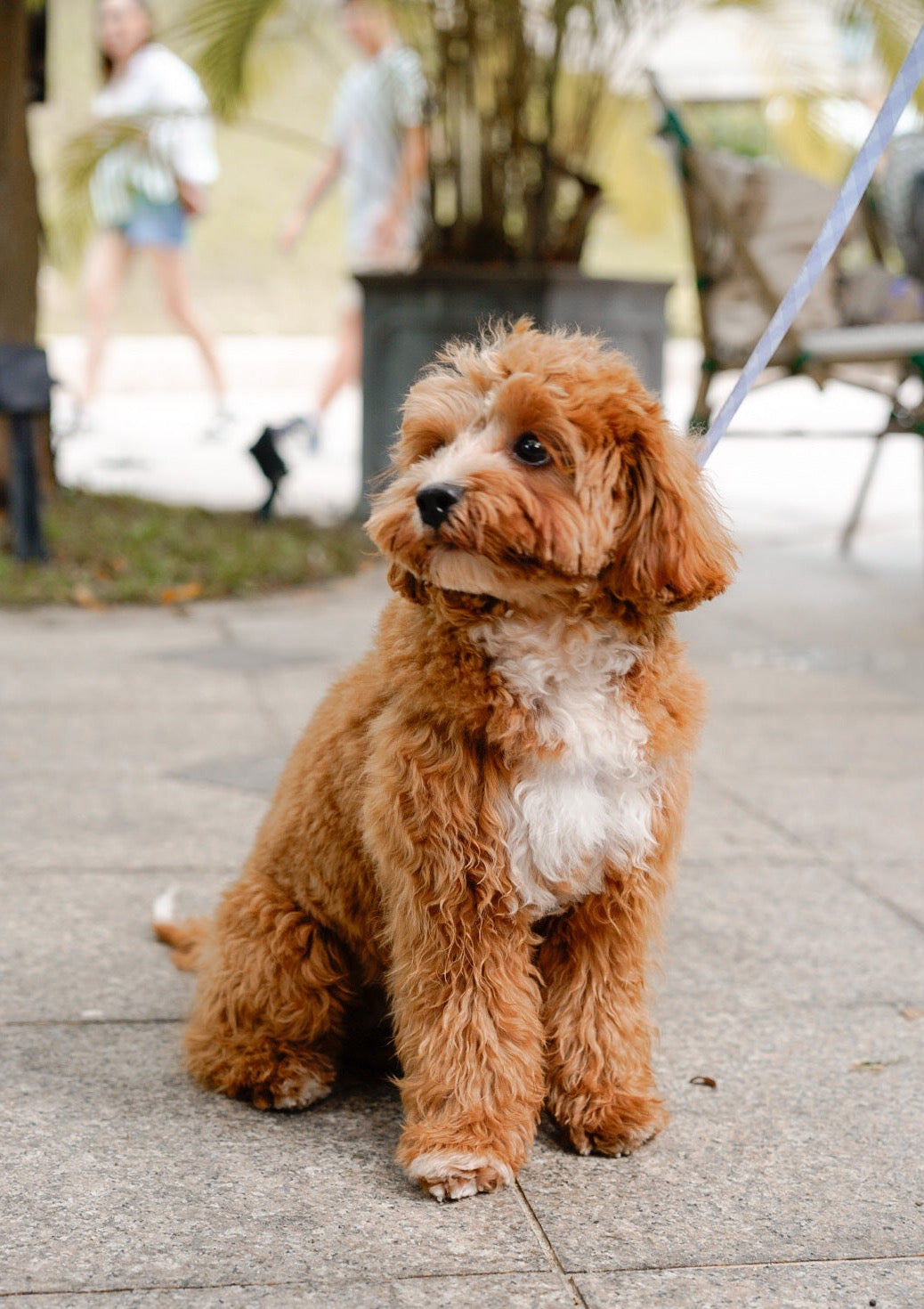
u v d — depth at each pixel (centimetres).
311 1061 290
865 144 296
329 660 631
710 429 296
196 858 413
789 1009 332
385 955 280
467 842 254
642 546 250
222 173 2277
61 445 1245
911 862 424
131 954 351
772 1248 239
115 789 468
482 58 907
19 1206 245
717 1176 263
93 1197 249
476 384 264
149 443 1296
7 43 801
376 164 1146
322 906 286
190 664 621
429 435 270
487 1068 262
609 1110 271
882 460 1373
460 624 252
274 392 1755
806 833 446
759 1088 297
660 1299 223
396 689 267
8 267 817
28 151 822
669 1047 313
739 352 725
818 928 377
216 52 852
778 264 746
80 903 380
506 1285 226
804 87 995
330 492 1054
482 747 255
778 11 971
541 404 249
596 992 277
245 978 287
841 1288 228
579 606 252
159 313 1994
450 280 873
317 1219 244
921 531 984
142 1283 223
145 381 1725
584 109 950
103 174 1012
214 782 476
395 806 257
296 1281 225
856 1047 315
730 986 343
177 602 736
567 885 262
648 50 959
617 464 251
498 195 929
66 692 576
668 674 264
